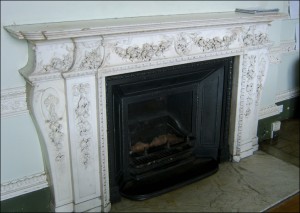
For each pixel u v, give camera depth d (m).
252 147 2.69
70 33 1.56
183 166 2.44
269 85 2.79
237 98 2.44
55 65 1.67
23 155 1.85
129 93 2.02
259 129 2.84
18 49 1.68
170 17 1.99
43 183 1.94
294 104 3.28
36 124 1.78
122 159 2.11
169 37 1.95
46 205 1.99
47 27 1.59
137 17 1.97
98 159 1.99
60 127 1.81
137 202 2.15
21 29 1.54
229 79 2.41
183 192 2.24
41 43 1.59
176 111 2.42
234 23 2.12
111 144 2.04
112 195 2.12
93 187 2.02
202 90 2.32
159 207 2.10
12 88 1.72
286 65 3.06
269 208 2.09
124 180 2.20
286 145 2.84
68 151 1.89
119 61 1.83
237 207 2.10
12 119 1.76
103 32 1.65
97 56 1.75
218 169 2.48
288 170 2.48
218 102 2.42
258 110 2.62
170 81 2.14
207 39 2.11
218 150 2.55
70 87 1.76
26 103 1.78
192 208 2.09
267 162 2.59
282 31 2.88
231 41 2.22
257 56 2.42
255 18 2.19
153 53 1.92
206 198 2.18
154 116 2.36
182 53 2.03
